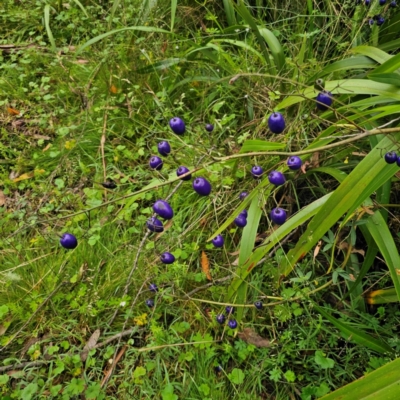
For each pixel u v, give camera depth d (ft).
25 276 1.76
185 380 1.47
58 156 2.21
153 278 1.67
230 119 1.96
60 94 2.49
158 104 2.12
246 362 1.52
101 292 1.70
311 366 1.46
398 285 1.28
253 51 2.01
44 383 1.50
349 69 1.80
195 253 1.75
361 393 1.03
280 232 1.43
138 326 1.59
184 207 1.87
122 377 1.52
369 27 2.00
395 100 1.51
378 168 1.27
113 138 2.28
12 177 2.22
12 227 1.91
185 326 1.55
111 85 2.39
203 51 2.16
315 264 1.68
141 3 2.53
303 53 1.96
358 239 1.70
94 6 2.92
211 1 2.58
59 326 1.61
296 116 1.74
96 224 1.73
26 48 2.75
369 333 1.51
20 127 2.41
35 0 3.05
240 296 1.49
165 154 1.27
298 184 1.84
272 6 2.41
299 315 1.57
